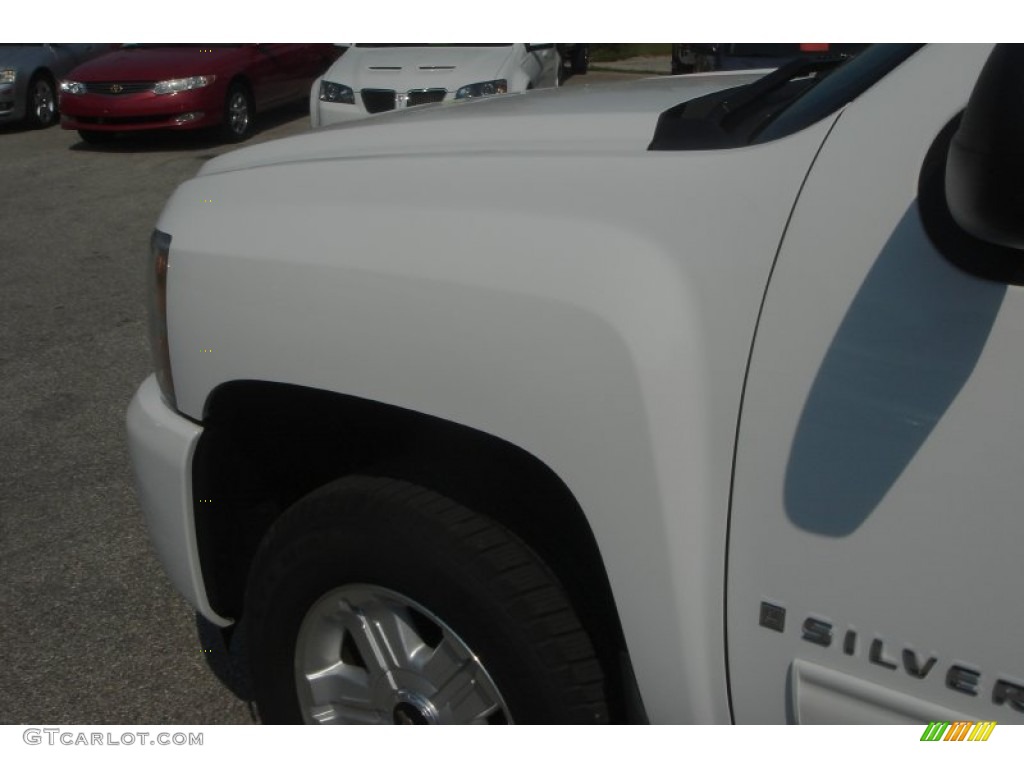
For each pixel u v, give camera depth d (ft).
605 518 4.88
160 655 9.16
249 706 8.46
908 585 4.16
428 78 26.55
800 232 4.41
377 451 6.86
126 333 17.46
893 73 4.65
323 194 6.08
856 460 4.22
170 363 6.69
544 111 6.41
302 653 6.43
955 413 4.00
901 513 4.14
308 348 5.82
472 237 5.30
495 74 26.58
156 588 10.16
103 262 21.79
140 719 8.34
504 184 5.43
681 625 4.75
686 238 4.71
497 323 5.10
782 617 4.49
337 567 6.00
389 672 6.10
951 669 4.10
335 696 6.45
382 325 5.50
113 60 35.37
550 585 5.49
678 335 4.62
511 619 5.44
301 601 6.27
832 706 4.42
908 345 4.10
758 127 5.21
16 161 33.42
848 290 4.25
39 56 40.01
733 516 4.55
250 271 6.10
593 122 5.83
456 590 5.56
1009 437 3.90
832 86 5.15
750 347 4.45
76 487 12.21
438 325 5.30
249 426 6.84
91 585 10.23
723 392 4.52
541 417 4.99
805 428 4.33
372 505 5.77
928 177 4.17
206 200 6.68
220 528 7.04
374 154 6.36
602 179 5.15
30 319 18.31
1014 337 3.90
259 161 7.12
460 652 5.70
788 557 4.43
